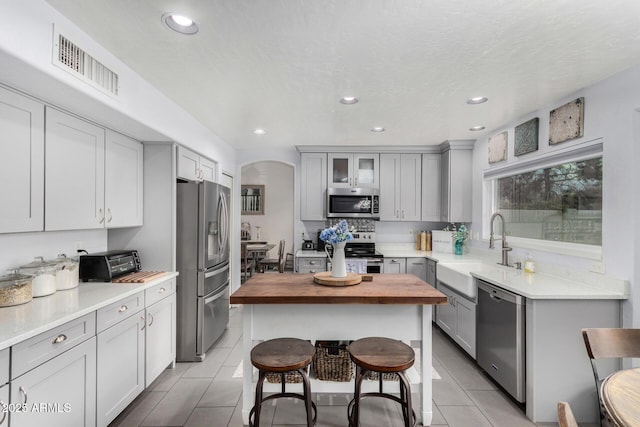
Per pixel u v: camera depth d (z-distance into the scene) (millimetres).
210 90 2502
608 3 1443
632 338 1508
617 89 2133
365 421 2127
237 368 2852
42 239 2170
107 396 1909
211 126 3527
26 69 1446
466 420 2127
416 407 2299
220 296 3371
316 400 2379
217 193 3266
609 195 2182
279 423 2102
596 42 1768
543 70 2115
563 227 2732
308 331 2145
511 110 2924
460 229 4254
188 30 1687
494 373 2498
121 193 2535
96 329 1814
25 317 1553
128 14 1554
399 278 2502
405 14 1540
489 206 3875
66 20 1597
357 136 3957
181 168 3004
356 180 4512
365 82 2344
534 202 3111
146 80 2312
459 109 2906
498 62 2021
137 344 2236
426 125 3439
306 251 4570
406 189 4520
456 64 2049
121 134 2533
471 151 4180
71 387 1637
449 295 3410
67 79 1611
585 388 2090
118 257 2535
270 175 7672
